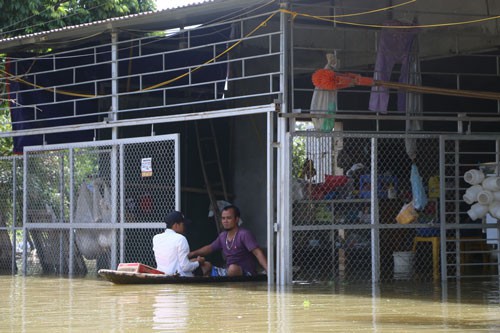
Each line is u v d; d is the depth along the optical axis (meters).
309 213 13.50
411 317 9.09
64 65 17.48
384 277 14.21
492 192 13.79
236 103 17.81
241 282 13.49
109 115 15.41
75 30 15.65
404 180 14.44
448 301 10.69
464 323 8.59
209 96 18.03
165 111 17.92
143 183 15.29
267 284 13.13
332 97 13.46
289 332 8.00
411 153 14.08
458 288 12.42
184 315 9.37
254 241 13.68
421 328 8.23
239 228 13.84
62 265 15.85
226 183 18.70
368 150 14.55
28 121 16.70
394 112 14.07
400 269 14.07
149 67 17.12
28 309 10.17
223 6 13.80
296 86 17.67
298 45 16.38
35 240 16.34
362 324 8.54
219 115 13.91
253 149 18.42
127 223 14.79
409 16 15.47
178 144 14.31
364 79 13.48
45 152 16.17
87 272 16.05
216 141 18.42
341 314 9.38
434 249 13.95
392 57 14.16
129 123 15.09
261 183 18.28
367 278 13.92
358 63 16.34
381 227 13.46
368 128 17.55
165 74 17.17
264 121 18.00
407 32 14.21
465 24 15.46
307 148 13.73
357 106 17.45
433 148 14.66
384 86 13.60
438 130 17.17
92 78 17.42
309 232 14.12
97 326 8.57
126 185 15.09
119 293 11.95
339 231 14.51
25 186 16.33
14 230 16.67
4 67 18.66
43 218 16.11
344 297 11.23
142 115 17.77
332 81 13.30
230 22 14.30
